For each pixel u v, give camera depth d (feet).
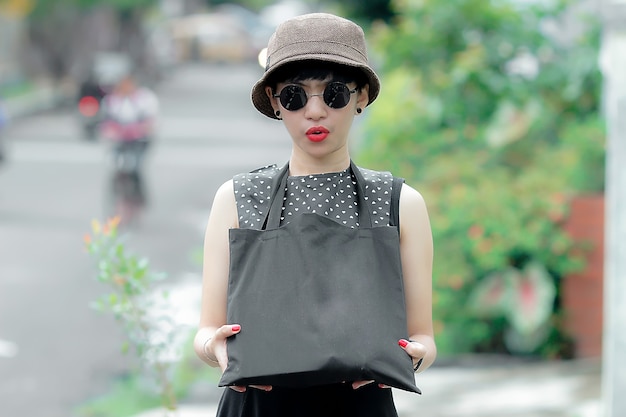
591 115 35.76
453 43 38.34
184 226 58.65
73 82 160.35
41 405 27.20
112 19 181.37
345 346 10.44
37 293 40.81
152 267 46.24
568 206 31.91
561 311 32.55
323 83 11.27
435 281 32.37
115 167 58.49
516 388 28.14
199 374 29.30
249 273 10.85
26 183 75.05
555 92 35.96
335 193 11.45
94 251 18.29
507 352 32.96
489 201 31.94
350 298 10.66
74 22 166.50
